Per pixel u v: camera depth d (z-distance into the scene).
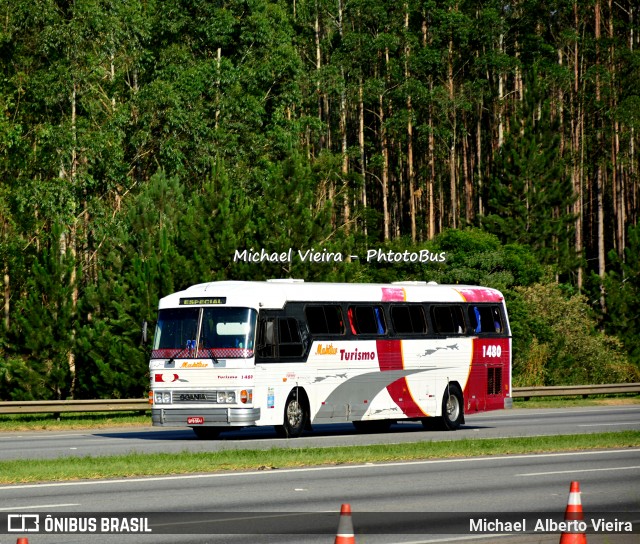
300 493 45.91
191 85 165.00
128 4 160.62
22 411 95.25
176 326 75.56
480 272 157.88
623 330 180.50
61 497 44.47
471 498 44.59
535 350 144.25
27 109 149.38
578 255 196.38
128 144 160.38
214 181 118.50
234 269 114.44
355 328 80.88
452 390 87.12
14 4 148.00
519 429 85.12
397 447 63.94
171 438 77.81
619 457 62.00
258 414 73.69
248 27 177.50
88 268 153.12
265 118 180.88
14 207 145.75
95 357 109.44
